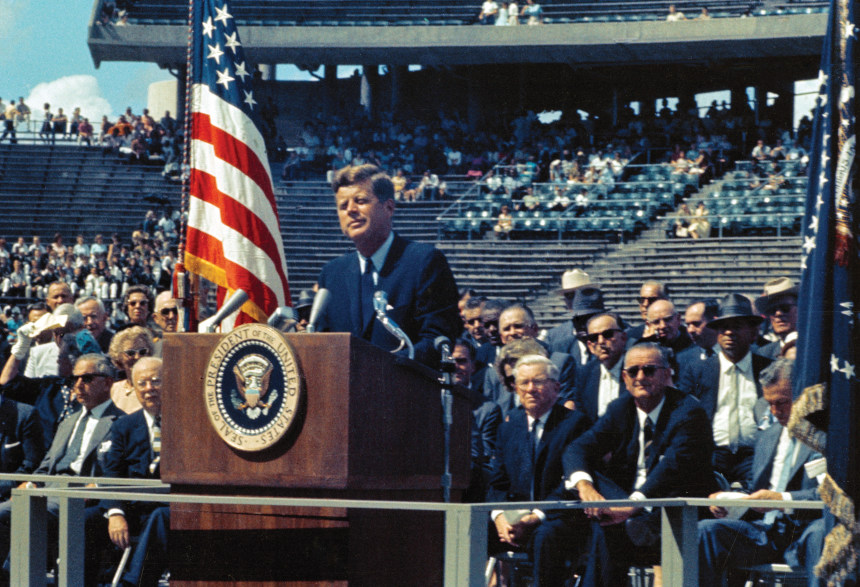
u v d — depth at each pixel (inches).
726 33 1188.5
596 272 1000.9
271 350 114.6
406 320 144.4
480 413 266.2
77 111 1237.7
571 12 1266.0
